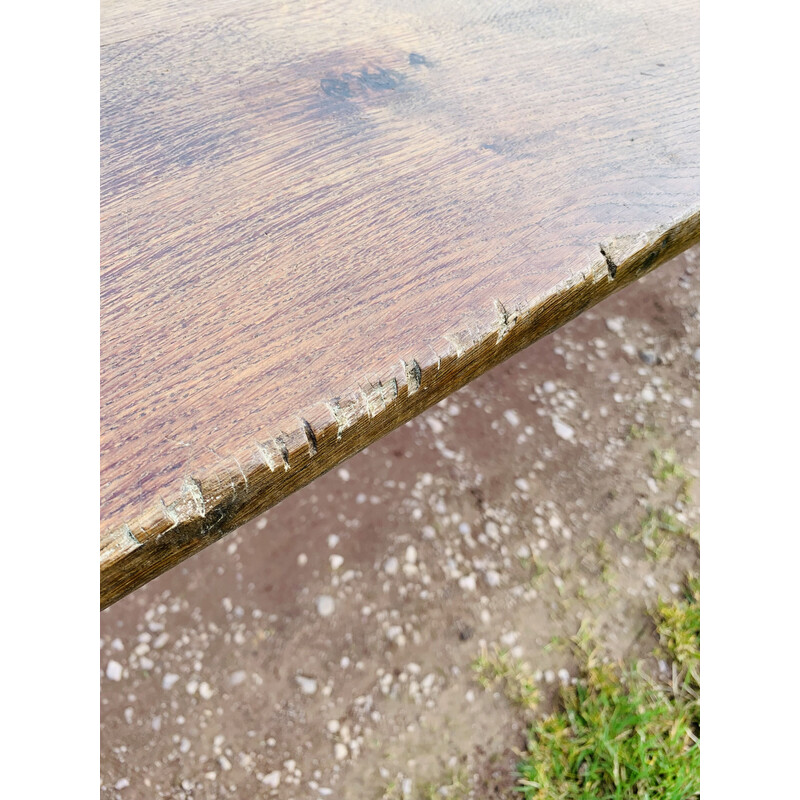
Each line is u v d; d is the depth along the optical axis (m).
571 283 0.65
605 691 1.43
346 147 0.76
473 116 0.83
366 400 0.55
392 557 1.67
